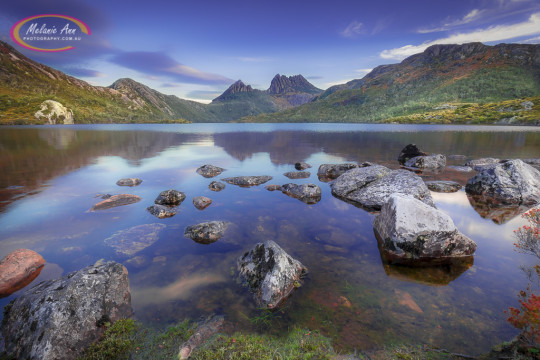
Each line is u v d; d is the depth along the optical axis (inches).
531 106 6230.3
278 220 346.6
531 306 152.1
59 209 378.9
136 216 355.3
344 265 236.5
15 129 3260.3
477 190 466.3
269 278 195.9
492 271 223.1
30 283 204.5
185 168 727.1
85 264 232.8
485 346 145.1
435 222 252.4
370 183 461.7
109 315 169.2
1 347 148.2
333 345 151.9
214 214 367.6
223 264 237.5
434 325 163.0
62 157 930.1
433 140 1754.4
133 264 234.4
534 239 251.9
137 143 1537.9
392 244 255.3
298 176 621.9
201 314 177.0
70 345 146.4
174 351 149.1
